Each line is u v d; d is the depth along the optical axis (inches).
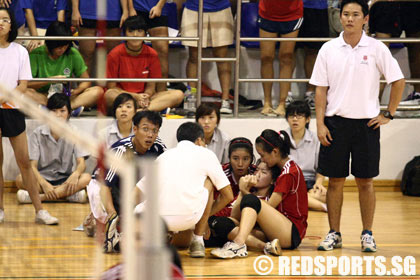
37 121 746.8
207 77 910.4
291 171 547.5
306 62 857.5
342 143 536.7
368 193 543.8
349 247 557.6
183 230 515.5
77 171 728.3
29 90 751.7
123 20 792.9
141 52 783.7
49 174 749.3
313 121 806.5
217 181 513.3
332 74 533.6
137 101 763.4
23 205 716.0
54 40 745.0
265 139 567.5
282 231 538.3
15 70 595.8
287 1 800.3
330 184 555.2
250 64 919.7
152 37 750.5
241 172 600.1
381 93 870.4
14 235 566.3
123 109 687.1
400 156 833.5
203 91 870.4
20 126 605.6
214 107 691.4
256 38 770.8
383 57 528.4
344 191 830.5
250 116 811.4
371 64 529.0
